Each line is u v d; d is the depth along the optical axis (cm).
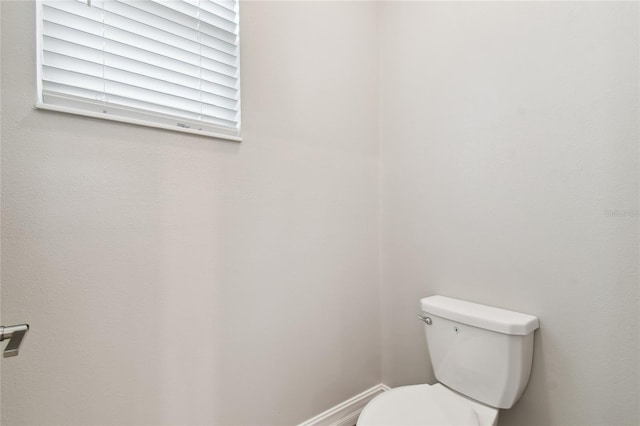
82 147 86
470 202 126
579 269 98
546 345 105
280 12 127
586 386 97
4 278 76
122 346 92
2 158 76
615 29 91
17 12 78
